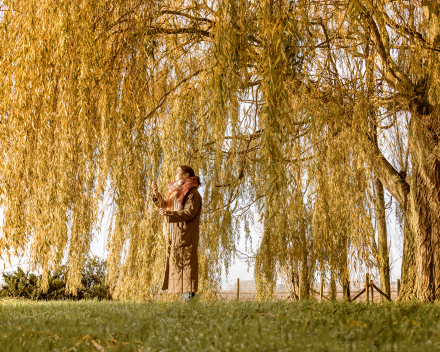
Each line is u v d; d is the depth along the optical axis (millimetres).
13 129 4844
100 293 10086
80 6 4699
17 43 4781
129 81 5008
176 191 4375
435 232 6484
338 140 5988
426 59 5797
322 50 6664
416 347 1436
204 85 6273
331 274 7020
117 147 4996
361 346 1435
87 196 4973
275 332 1659
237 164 6938
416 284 6695
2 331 1880
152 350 1556
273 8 4176
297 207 6500
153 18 5395
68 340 1782
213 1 5613
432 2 5602
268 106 3842
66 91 4598
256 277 8188
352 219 5785
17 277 10000
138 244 5457
